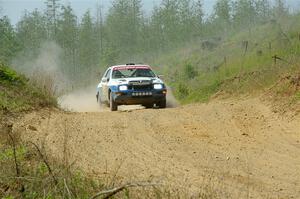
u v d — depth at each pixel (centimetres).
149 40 12594
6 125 1505
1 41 8662
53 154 1270
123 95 2400
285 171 1160
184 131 1638
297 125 1639
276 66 2494
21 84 2202
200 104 2227
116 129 1677
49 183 870
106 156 1321
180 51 10569
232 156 1312
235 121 1766
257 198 959
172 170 1172
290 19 5447
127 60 12394
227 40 8469
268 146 1420
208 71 5116
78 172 1007
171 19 12506
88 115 1978
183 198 916
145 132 1630
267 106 1923
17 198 855
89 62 12431
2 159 1029
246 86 2586
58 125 1720
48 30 12862
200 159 1284
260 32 6725
